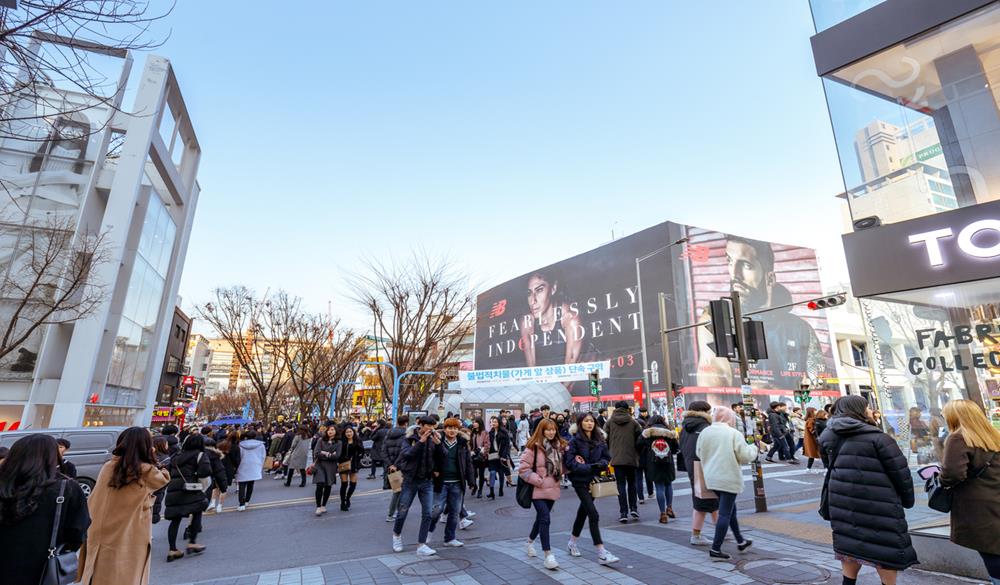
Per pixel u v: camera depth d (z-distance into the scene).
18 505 2.81
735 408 15.05
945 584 4.72
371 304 23.36
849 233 6.55
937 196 6.01
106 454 11.27
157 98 22.78
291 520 9.65
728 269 42.81
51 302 17.86
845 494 3.95
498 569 5.66
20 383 18.64
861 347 51.00
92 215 21.19
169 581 5.84
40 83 4.14
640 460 9.81
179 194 29.03
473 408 30.48
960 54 6.08
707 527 7.46
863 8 6.95
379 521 9.21
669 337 40.25
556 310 53.16
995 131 5.76
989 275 5.34
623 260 46.38
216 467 8.09
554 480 5.88
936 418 5.70
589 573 5.39
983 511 3.63
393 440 9.31
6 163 19.61
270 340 29.72
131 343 24.41
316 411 42.41
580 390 46.38
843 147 6.86
